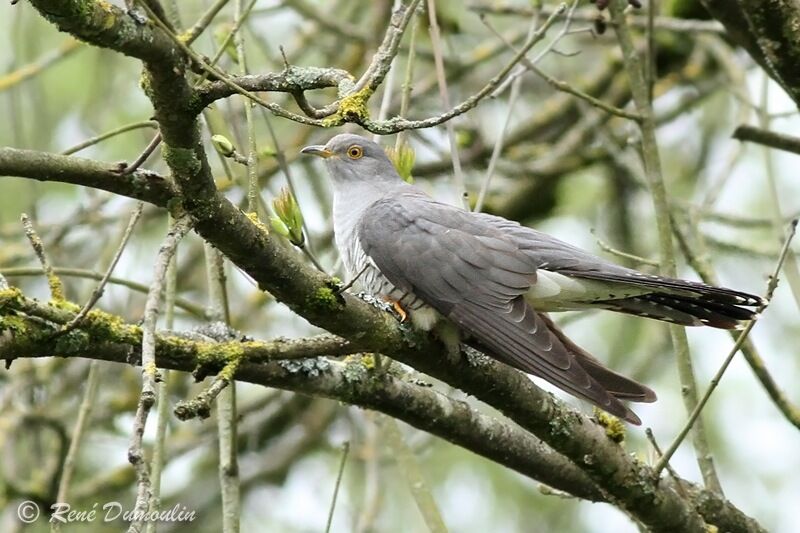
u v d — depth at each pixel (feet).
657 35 43.91
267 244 19.16
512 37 41.22
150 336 17.25
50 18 15.57
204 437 39.27
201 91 17.21
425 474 41.11
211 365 20.24
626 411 21.68
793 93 25.63
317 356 21.22
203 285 42.37
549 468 25.52
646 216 45.34
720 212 40.19
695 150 46.06
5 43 40.29
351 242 29.01
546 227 45.34
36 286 38.65
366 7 44.47
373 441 34.96
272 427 41.55
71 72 40.73
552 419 23.24
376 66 18.29
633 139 31.27
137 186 18.49
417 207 27.22
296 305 20.02
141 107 40.19
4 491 35.78
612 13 29.32
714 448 40.81
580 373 22.35
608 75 43.52
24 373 37.24
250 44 42.16
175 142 17.56
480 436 24.71
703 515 24.93
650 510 24.04
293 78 17.83
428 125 18.56
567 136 43.88
